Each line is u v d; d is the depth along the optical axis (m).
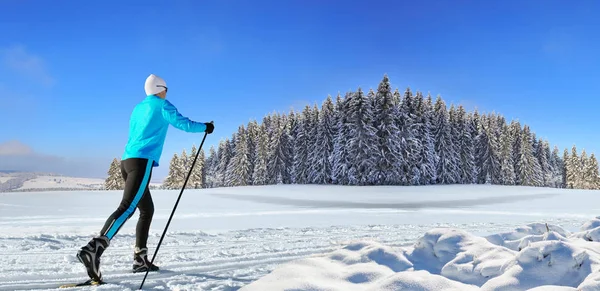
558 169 74.69
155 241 5.00
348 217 9.43
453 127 45.09
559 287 2.08
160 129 3.26
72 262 3.59
